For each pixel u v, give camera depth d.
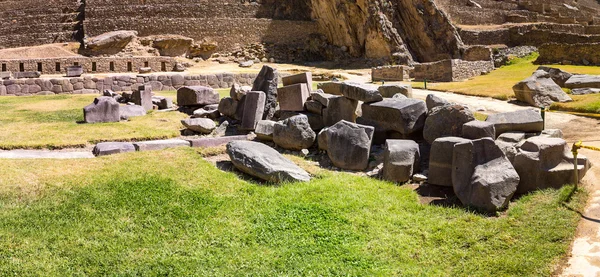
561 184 8.86
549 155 8.91
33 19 51.09
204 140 12.82
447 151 9.52
